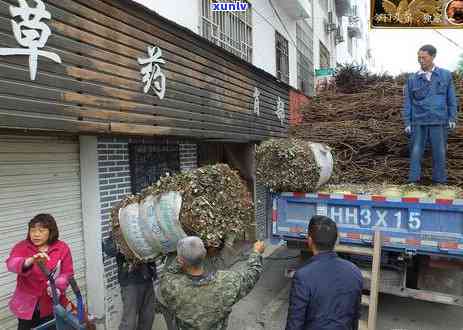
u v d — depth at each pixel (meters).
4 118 2.96
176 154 6.46
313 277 2.54
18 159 3.86
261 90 8.65
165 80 5.13
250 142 8.81
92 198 4.60
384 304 5.59
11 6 3.04
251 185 9.15
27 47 3.17
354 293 2.56
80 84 3.72
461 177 5.47
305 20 14.70
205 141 7.24
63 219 4.38
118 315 4.88
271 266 7.54
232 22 8.41
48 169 4.20
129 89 4.44
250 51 9.34
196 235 3.13
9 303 3.40
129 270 3.87
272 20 10.88
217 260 3.42
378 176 5.93
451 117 5.27
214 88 6.50
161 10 5.84
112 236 3.63
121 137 4.99
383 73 7.66
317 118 7.00
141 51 4.66
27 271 3.08
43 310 3.27
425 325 4.95
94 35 3.94
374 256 4.37
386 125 6.13
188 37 5.71
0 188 3.69
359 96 6.93
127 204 3.50
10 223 3.78
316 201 4.96
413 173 5.48
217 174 3.44
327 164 5.13
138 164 5.41
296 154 4.83
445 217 4.29
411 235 4.43
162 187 3.41
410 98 5.45
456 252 4.24
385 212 4.60
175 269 2.70
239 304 5.78
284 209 5.21
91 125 3.84
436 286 4.64
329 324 2.48
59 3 3.50
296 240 5.18
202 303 2.53
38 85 3.27
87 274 4.66
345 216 4.82
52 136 4.24
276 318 5.23
